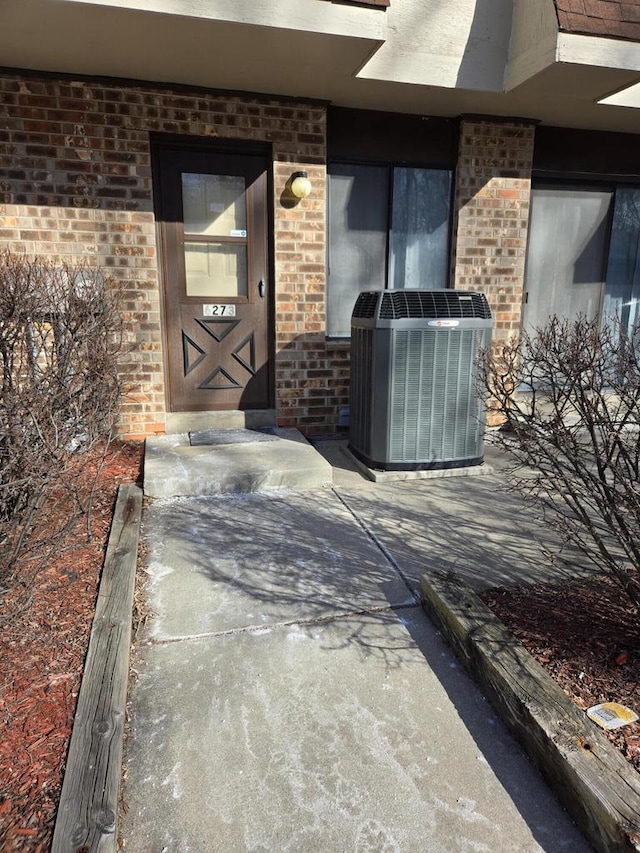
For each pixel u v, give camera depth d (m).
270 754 2.02
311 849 1.70
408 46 4.57
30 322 3.10
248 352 5.55
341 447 5.34
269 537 3.59
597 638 2.44
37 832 1.65
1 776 1.82
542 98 4.97
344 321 5.80
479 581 3.06
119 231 4.86
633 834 1.55
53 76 4.51
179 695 2.29
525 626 2.53
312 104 5.07
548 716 1.96
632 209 6.38
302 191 5.02
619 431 2.43
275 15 3.69
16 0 3.37
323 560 3.33
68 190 4.71
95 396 3.49
